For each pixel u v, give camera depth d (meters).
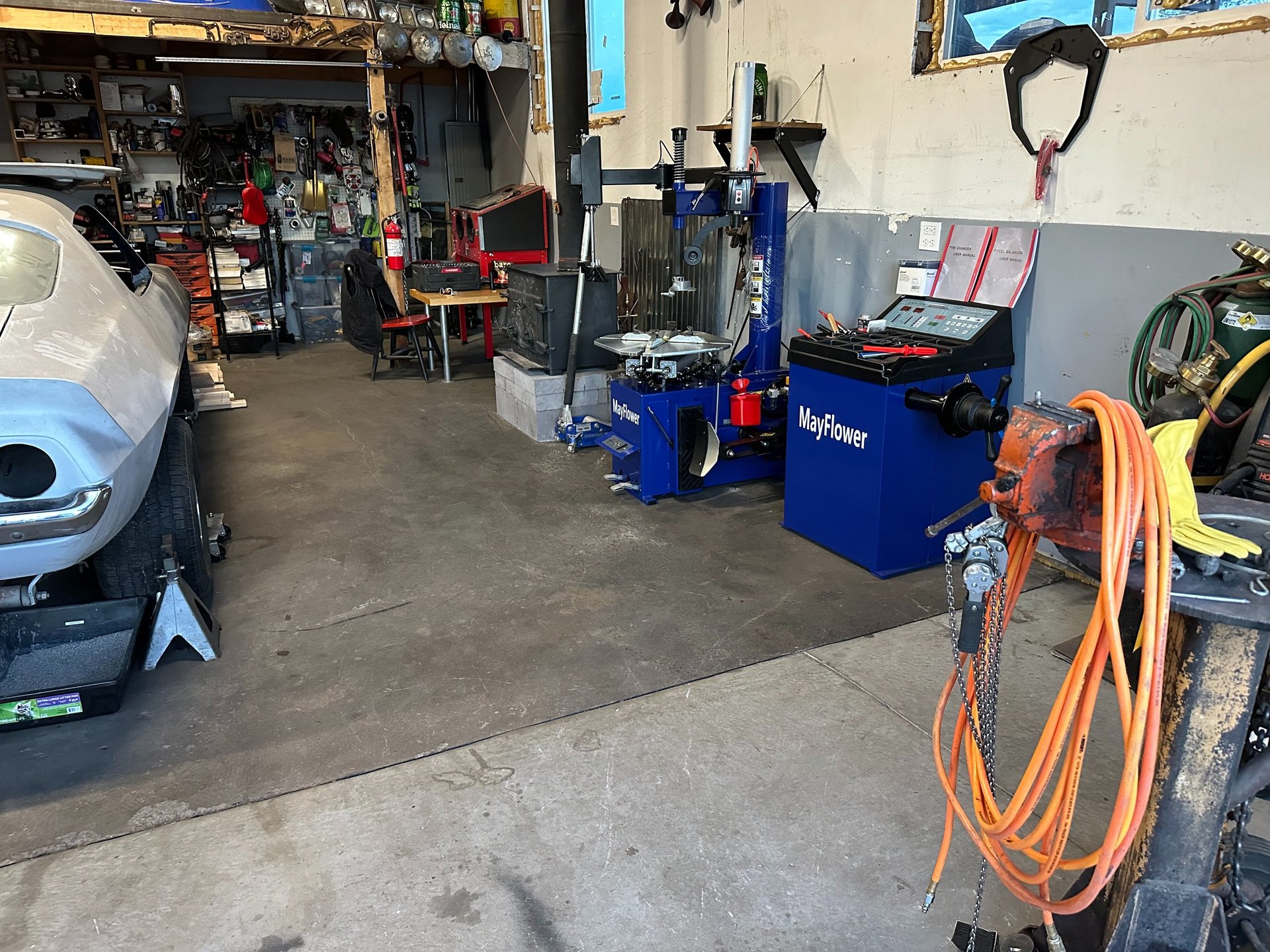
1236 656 1.10
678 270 3.88
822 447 3.24
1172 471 1.25
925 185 3.49
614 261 6.33
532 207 7.04
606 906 1.67
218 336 7.30
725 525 3.63
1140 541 1.20
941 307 3.26
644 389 3.79
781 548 3.38
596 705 2.33
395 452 4.67
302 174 7.97
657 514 3.77
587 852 1.81
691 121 5.10
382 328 6.25
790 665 2.52
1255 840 1.48
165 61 6.09
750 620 2.79
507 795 1.98
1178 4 2.51
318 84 7.89
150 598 2.64
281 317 8.04
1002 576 1.28
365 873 1.76
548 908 1.67
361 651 2.63
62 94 6.86
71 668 2.36
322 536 3.54
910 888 1.71
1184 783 1.17
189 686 2.44
